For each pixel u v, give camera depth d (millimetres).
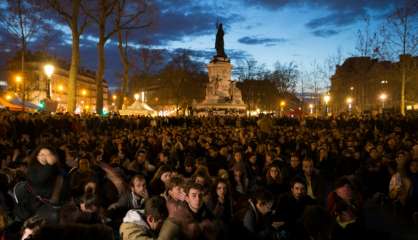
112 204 6961
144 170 11312
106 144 15164
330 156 13086
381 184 11094
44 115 23953
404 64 38562
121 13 39844
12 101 34406
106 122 28938
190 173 11641
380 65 62812
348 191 6129
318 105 74938
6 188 7227
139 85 83688
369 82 65625
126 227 5383
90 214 4973
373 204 7000
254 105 83500
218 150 14500
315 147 15781
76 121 25109
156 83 84125
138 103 47906
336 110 73000
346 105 71500
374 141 18281
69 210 4859
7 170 9008
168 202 5332
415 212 7605
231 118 39406
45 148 6684
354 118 34219
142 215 5586
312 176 10000
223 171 8914
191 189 5555
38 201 6375
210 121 36312
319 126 34031
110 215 6641
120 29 38625
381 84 64500
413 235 6367
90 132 22438
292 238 6602
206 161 12047
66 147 11961
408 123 28578
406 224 6707
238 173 10367
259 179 10969
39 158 6629
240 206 7066
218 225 5637
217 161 12883
